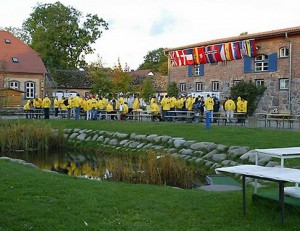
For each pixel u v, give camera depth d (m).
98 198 8.80
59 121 30.69
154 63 101.88
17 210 7.70
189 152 18.78
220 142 18.78
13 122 27.86
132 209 8.15
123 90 47.44
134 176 14.42
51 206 8.06
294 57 33.53
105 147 23.64
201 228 7.10
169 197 9.17
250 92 35.66
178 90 43.41
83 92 60.25
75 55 67.69
